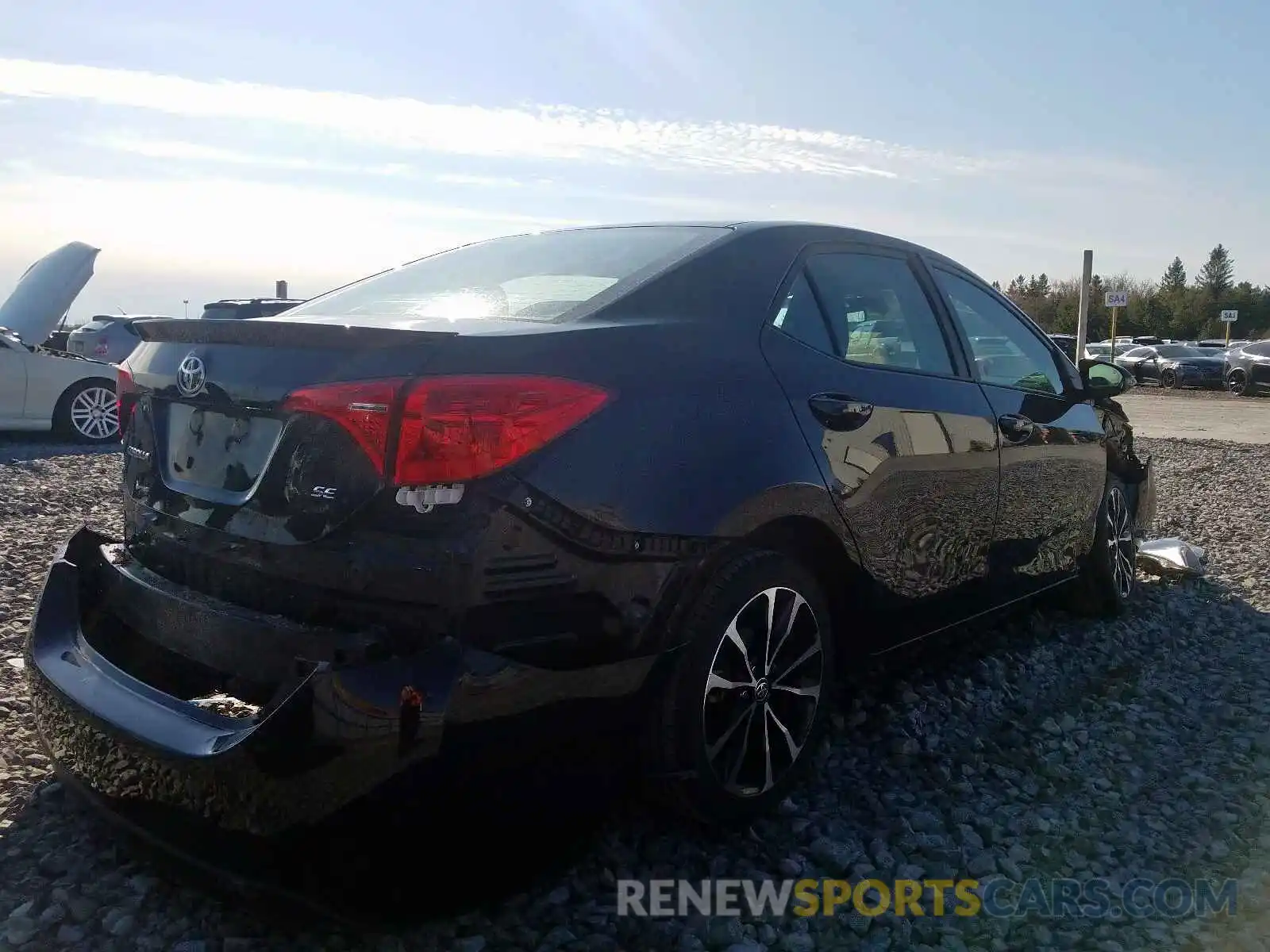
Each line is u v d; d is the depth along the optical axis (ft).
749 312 9.48
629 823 9.32
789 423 9.09
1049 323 245.86
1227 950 7.82
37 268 39.27
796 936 7.91
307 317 9.66
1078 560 14.94
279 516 7.38
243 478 7.77
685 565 8.02
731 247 9.95
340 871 6.61
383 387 6.93
